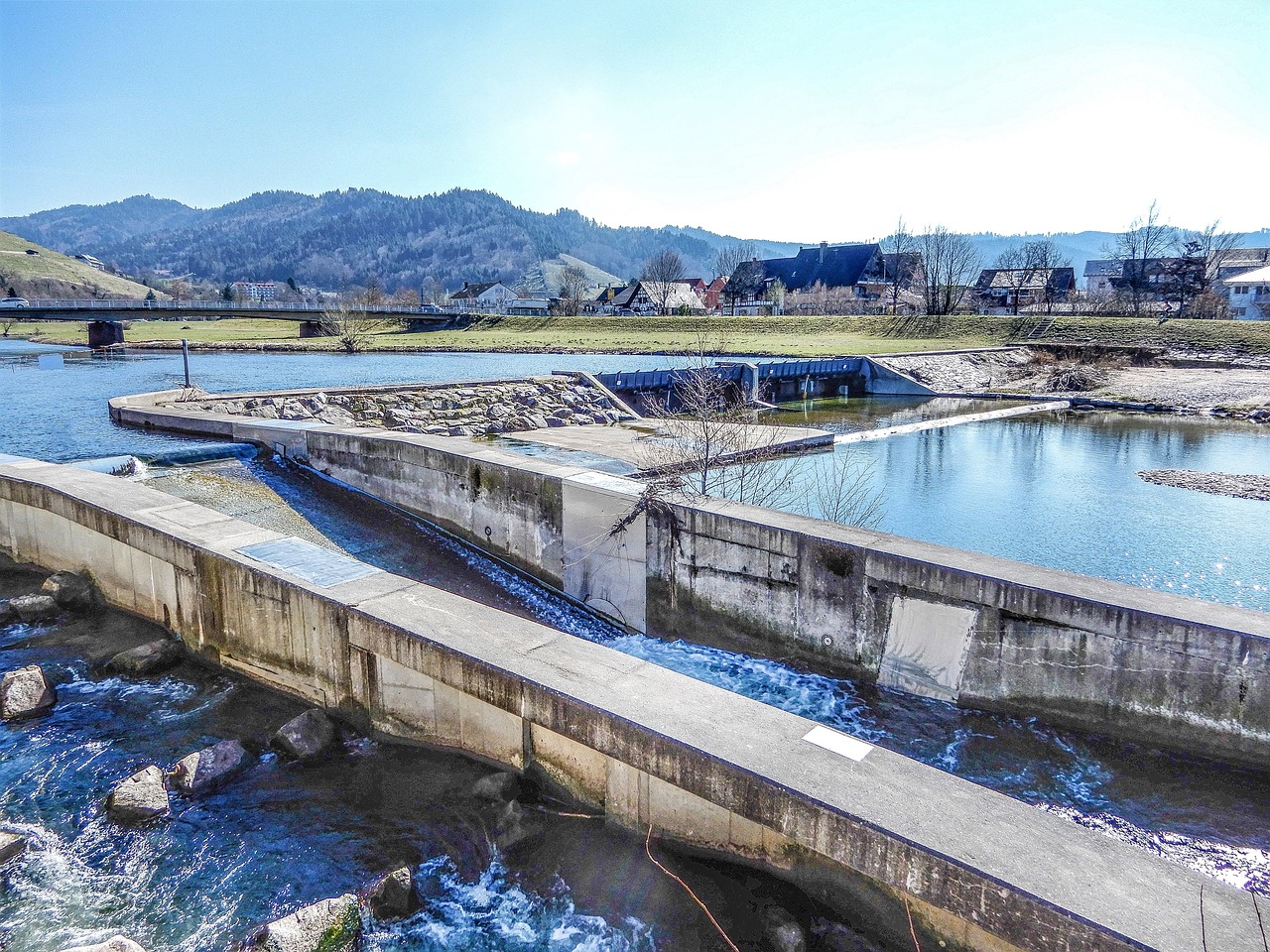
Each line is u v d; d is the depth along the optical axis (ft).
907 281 423.64
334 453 79.71
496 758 32.27
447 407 129.80
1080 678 39.04
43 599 48.93
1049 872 20.02
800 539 47.32
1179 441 139.33
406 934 25.48
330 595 36.83
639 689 29.01
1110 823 33.91
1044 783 36.58
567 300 472.44
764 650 50.21
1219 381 200.44
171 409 103.55
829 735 26.23
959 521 89.86
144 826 30.63
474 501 67.67
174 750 35.94
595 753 28.71
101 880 28.07
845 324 316.60
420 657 32.94
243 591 40.45
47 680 39.99
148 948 25.12
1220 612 37.04
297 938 24.08
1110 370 224.12
